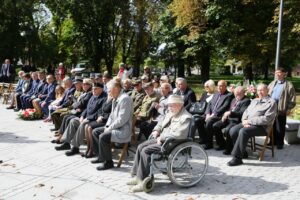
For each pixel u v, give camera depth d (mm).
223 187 5652
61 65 17750
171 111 5742
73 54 36625
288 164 6863
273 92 8117
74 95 10086
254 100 7125
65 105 10156
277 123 7930
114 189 5535
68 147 7676
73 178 6000
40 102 11484
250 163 6883
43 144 8156
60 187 5617
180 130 5477
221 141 7703
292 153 7656
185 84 8453
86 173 6234
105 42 33500
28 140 8539
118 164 6504
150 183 5391
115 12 31500
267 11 19500
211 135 7797
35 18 36281
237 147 6738
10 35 30125
